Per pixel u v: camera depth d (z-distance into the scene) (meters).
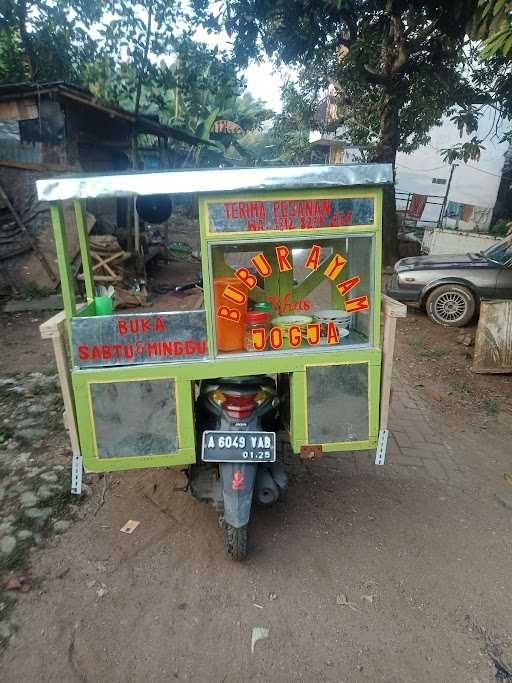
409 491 3.36
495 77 10.14
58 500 3.16
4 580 2.54
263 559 2.71
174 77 11.24
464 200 19.47
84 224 2.91
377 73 10.20
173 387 2.45
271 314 2.94
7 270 8.33
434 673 2.09
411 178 20.08
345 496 3.28
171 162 14.53
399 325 7.30
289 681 2.05
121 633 2.26
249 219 2.27
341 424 2.62
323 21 9.22
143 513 3.07
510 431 4.26
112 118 10.40
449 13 7.78
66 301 2.37
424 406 4.71
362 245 2.69
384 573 2.63
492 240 9.88
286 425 2.93
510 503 3.25
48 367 5.41
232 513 2.48
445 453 3.86
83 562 2.67
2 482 3.37
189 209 18.80
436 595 2.49
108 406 2.44
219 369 2.46
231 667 2.11
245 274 2.53
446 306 7.25
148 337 2.41
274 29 9.52
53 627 2.28
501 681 2.06
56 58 11.08
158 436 2.50
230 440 2.52
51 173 8.38
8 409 4.41
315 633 2.27
